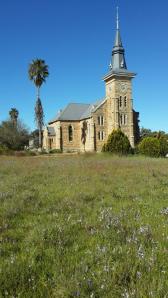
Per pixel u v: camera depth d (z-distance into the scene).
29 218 7.68
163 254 5.06
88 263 4.74
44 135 110.19
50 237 5.96
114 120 95.25
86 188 12.67
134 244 5.54
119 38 99.75
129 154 49.62
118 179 16.11
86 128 100.75
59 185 13.72
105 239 5.87
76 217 7.71
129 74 96.25
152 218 7.60
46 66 77.50
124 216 7.68
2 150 61.97
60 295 3.84
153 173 18.98
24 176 17.56
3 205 9.11
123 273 4.30
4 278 4.16
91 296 3.76
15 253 5.21
